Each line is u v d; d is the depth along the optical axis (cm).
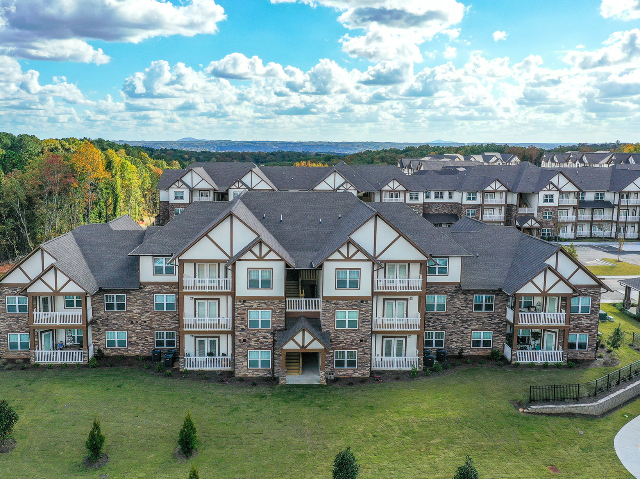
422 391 3316
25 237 8069
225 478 2384
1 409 2578
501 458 2598
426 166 13450
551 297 3812
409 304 3738
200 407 3055
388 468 2481
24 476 2348
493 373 3612
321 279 3472
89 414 2925
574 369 3691
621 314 4947
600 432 2892
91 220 9506
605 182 9094
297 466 2491
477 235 4312
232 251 3562
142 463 2489
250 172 8388
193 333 3612
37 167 8581
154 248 3775
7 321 3681
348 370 3547
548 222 8669
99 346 3812
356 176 8969
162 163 19975
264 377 3528
